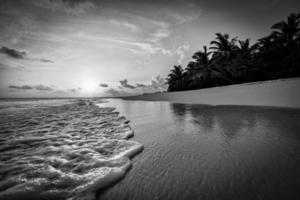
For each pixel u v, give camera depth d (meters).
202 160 2.38
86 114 9.55
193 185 1.78
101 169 2.20
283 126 4.15
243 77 22.53
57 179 1.95
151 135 4.01
